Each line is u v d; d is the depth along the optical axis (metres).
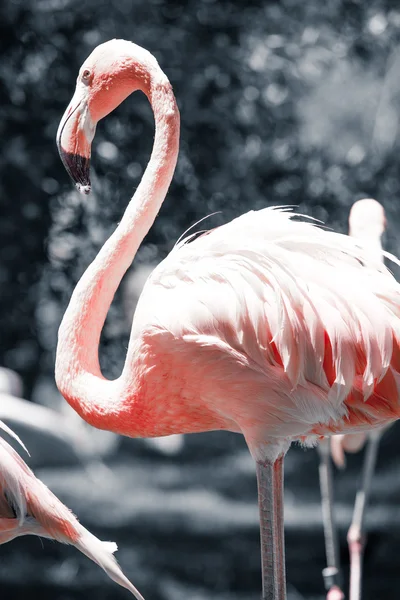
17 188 14.61
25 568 10.05
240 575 10.01
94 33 14.61
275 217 4.45
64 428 12.91
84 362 4.76
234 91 14.83
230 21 14.71
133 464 15.05
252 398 4.34
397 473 14.05
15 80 14.41
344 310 4.15
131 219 4.85
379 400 4.32
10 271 14.84
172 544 10.94
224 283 4.27
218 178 14.84
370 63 16.98
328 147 17.27
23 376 15.33
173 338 4.33
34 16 14.39
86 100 4.95
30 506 4.52
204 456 15.57
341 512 12.27
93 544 4.41
